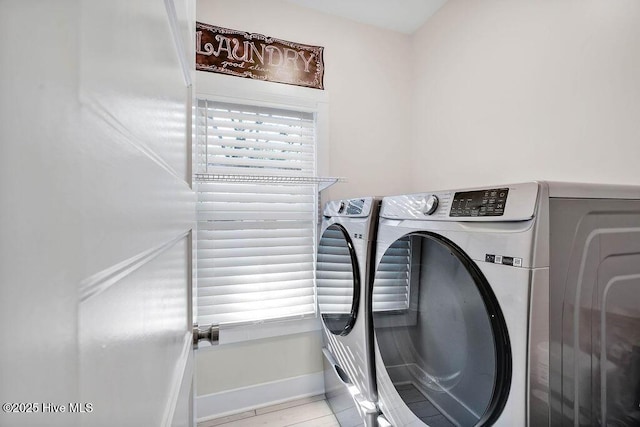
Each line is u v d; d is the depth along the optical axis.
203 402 1.77
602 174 1.20
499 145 1.64
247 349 1.87
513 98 1.56
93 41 0.21
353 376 1.50
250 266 1.89
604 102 1.20
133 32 0.30
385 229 1.31
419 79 2.25
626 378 0.88
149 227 0.34
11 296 0.13
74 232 0.18
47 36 0.16
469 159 1.83
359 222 1.46
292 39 1.97
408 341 1.14
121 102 0.26
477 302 0.84
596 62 1.22
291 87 1.96
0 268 0.13
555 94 1.37
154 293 0.37
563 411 0.76
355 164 2.16
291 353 1.96
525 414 0.72
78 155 0.19
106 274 0.23
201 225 1.81
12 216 0.13
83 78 0.19
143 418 0.32
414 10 2.06
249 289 1.88
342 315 1.61
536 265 0.72
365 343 1.38
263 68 1.90
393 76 2.28
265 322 1.89
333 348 1.76
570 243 0.78
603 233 0.83
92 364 0.21
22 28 0.14
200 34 1.77
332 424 1.71
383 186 2.24
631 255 0.88
